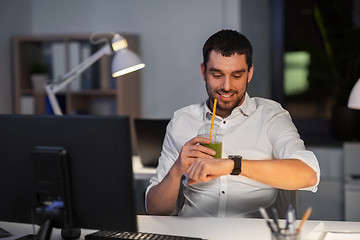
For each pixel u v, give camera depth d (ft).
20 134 4.48
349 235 4.94
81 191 4.38
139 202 10.42
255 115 6.86
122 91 13.50
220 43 6.17
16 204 4.65
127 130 4.21
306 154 5.82
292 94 13.73
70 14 14.52
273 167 5.43
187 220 5.65
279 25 13.44
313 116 13.70
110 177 4.29
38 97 14.11
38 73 14.12
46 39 13.67
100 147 4.26
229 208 6.64
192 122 7.04
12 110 14.28
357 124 12.23
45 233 4.38
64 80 10.87
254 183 6.59
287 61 13.66
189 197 6.82
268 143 6.72
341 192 12.15
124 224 4.35
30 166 4.50
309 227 5.31
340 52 13.30
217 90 6.33
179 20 13.89
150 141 10.21
